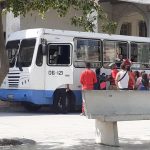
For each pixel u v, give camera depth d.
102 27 12.75
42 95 21.50
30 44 21.70
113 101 12.03
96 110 11.72
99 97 11.80
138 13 35.16
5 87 22.05
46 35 21.66
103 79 22.67
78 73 22.38
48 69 21.62
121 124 17.33
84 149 11.64
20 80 21.58
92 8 12.23
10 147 11.85
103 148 11.81
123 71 19.61
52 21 29.38
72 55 22.22
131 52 24.45
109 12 34.38
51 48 21.77
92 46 22.94
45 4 11.98
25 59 21.67
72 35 22.31
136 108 12.38
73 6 12.23
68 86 22.08
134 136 14.15
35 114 21.52
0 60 12.24
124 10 34.47
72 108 22.33
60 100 22.03
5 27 26.38
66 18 29.75
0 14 12.07
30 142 12.65
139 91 12.44
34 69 21.33
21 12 12.35
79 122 18.00
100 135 12.43
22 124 17.12
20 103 23.72
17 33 22.44
